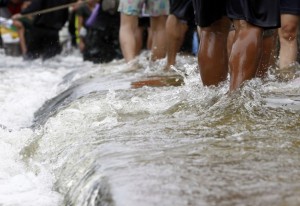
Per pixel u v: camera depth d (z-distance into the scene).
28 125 10.28
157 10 15.24
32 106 12.41
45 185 5.98
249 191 4.41
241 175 4.81
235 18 7.52
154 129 6.64
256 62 7.53
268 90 8.58
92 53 24.86
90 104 8.59
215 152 5.53
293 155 5.40
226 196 4.30
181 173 4.87
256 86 7.58
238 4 7.51
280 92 8.52
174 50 13.45
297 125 6.58
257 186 4.52
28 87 15.06
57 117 8.09
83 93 10.42
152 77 11.88
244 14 7.43
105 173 5.01
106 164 5.29
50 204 5.39
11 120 10.98
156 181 4.68
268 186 4.52
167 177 4.78
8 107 12.07
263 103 7.45
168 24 13.33
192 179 4.71
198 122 6.85
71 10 30.80
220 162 5.20
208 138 6.09
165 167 5.06
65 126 7.57
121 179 4.78
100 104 8.47
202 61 8.44
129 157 5.45
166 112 7.69
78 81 13.31
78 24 30.17
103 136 6.55
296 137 6.06
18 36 30.06
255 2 7.39
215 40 8.37
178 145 5.84
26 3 29.78
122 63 16.88
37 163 6.74
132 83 10.95
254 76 7.57
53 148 6.96
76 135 6.97
